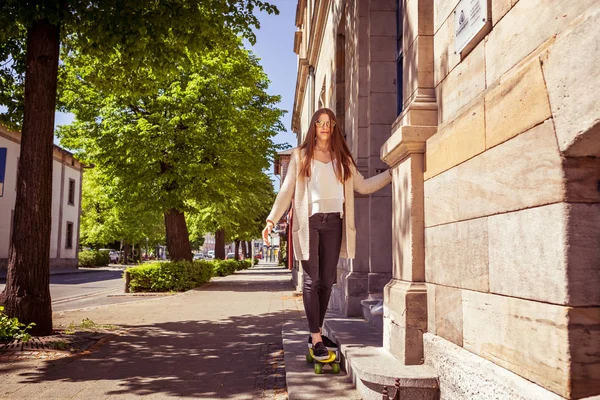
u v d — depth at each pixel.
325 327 5.87
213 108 18.55
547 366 2.15
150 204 18.59
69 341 6.58
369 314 6.02
